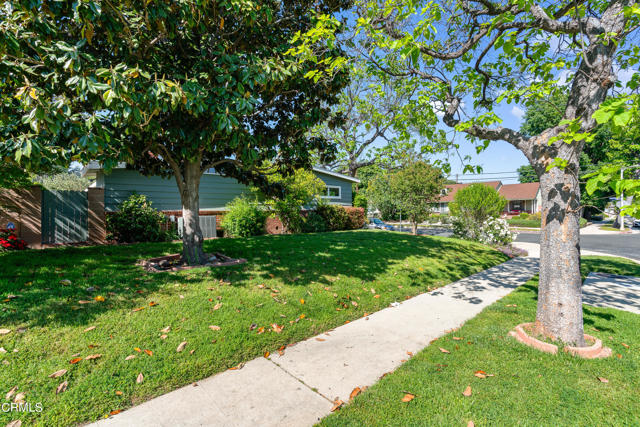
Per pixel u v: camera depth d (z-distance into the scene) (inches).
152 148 207.8
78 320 137.3
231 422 91.4
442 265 309.4
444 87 192.4
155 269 214.7
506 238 482.6
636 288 250.8
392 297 215.2
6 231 296.0
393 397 101.6
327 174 660.7
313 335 154.0
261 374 117.5
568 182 135.0
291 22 225.1
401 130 219.9
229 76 161.9
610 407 95.7
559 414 92.6
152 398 102.5
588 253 496.4
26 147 114.1
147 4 144.6
